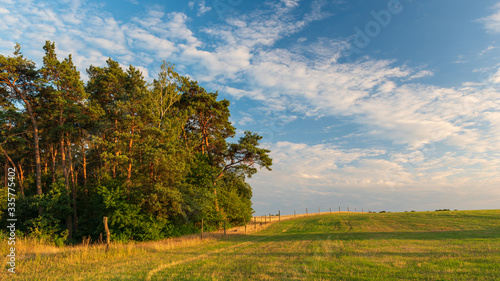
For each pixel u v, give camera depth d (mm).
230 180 46969
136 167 30891
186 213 35375
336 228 39750
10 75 30609
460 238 22500
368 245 19484
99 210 31406
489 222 36031
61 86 34188
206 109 46562
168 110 41312
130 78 43469
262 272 11133
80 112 35000
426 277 9328
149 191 30422
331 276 10000
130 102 32594
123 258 16031
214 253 18453
